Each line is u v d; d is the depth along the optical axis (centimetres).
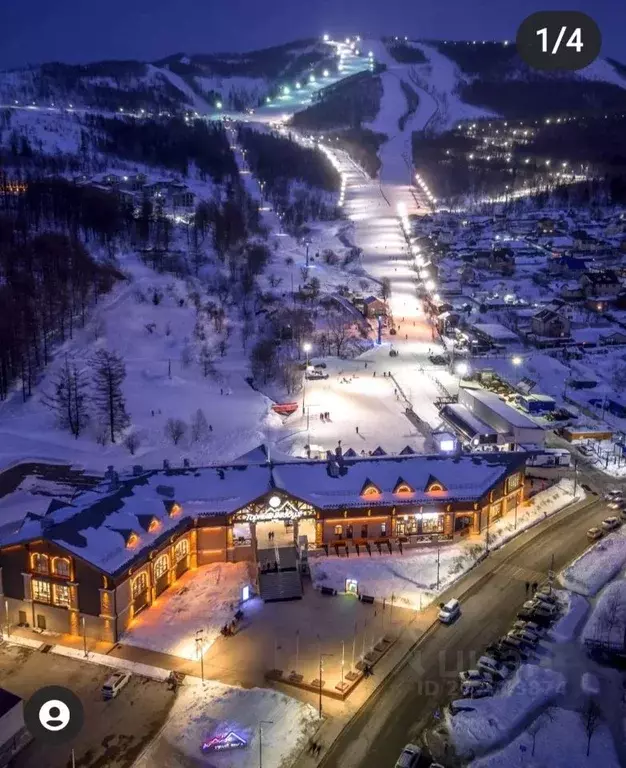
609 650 8769
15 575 9194
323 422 15800
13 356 15738
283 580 9969
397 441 14925
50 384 15962
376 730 7606
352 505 10788
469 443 14788
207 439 14488
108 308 19850
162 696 8081
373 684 8244
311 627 9225
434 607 9631
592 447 14900
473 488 11212
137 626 9231
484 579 10269
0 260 19850
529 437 14475
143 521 9738
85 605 8975
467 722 7644
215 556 10612
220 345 19262
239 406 15988
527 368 19688
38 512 11794
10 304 16850
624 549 10906
